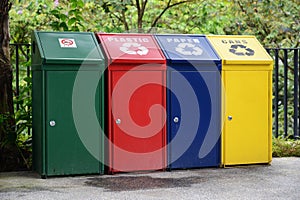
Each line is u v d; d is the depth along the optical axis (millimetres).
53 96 6316
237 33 10898
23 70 9727
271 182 6207
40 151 6406
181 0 9820
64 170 6395
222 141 6801
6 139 6805
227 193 5812
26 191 5898
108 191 5883
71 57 6320
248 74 6812
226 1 9930
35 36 6492
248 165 6957
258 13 10656
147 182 6211
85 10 9484
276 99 8297
